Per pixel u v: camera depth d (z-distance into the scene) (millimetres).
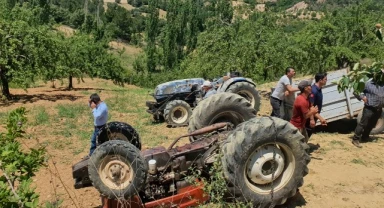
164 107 11336
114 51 79000
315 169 6852
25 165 3404
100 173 4910
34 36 17125
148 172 5094
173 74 47875
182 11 69438
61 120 12391
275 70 19703
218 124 5906
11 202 2871
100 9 113500
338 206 5609
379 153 7688
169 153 5371
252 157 5086
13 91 20359
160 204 5059
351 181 6387
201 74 20969
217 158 4930
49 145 9516
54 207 3920
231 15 74562
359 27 19859
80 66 25094
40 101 16453
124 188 4879
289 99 7879
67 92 20375
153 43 79125
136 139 6887
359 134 7992
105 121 7551
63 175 7547
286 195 5270
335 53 19234
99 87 26875
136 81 48375
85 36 31125
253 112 6723
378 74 2828
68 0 111625
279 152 5215
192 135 5742
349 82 2885
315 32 20266
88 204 6266
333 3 130250
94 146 7629
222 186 4758
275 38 20375
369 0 21625
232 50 20141
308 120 7109
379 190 6117
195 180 5195
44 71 17719
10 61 16609
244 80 10266
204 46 21594
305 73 20422
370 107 7766
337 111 8906
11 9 18625
